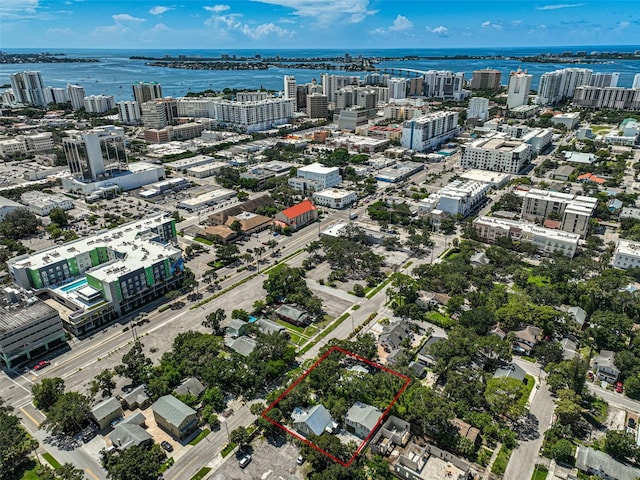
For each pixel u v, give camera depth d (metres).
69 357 197.88
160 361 188.88
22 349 192.00
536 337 199.88
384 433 154.62
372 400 167.12
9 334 186.12
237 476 141.50
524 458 146.75
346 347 191.38
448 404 157.25
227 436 156.62
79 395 163.12
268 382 181.00
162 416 156.88
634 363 178.50
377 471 141.25
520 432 157.38
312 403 169.12
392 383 170.75
